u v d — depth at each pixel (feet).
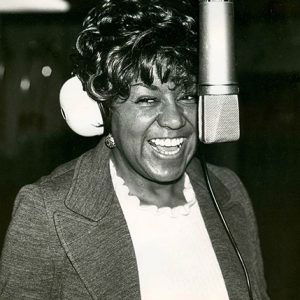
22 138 30.83
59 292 6.61
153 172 6.41
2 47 31.07
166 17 6.18
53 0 29.81
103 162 6.95
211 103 5.80
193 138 6.46
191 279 6.73
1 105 30.91
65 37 31.04
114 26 6.17
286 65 26.53
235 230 7.32
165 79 6.06
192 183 7.36
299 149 25.68
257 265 7.55
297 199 22.63
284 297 16.72
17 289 6.48
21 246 6.49
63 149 30.30
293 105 26.40
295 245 19.21
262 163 25.31
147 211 6.86
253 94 26.63
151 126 6.27
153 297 6.56
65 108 6.68
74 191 6.70
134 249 6.70
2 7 30.07
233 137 5.94
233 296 6.84
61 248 6.54
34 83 31.17
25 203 6.60
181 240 6.88
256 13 26.32
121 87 6.12
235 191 7.75
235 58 5.83
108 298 6.48
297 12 26.13
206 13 5.74
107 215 6.72
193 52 6.11
